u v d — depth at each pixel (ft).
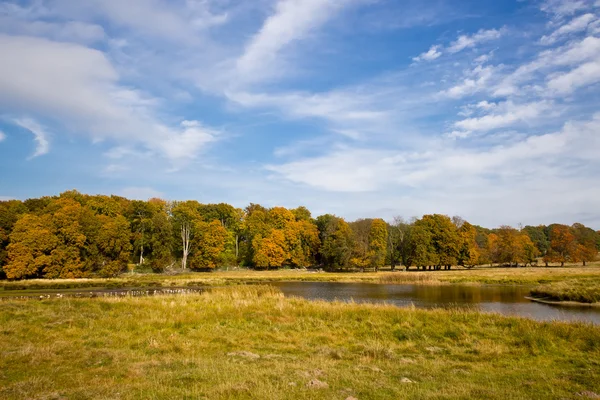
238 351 45.06
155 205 296.92
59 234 204.44
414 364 40.24
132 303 77.71
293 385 29.73
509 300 121.60
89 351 42.52
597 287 124.88
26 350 41.14
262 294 100.48
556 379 33.50
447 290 156.15
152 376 32.65
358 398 26.91
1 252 196.03
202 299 87.92
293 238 295.89
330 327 62.34
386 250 296.51
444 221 270.26
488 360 43.32
